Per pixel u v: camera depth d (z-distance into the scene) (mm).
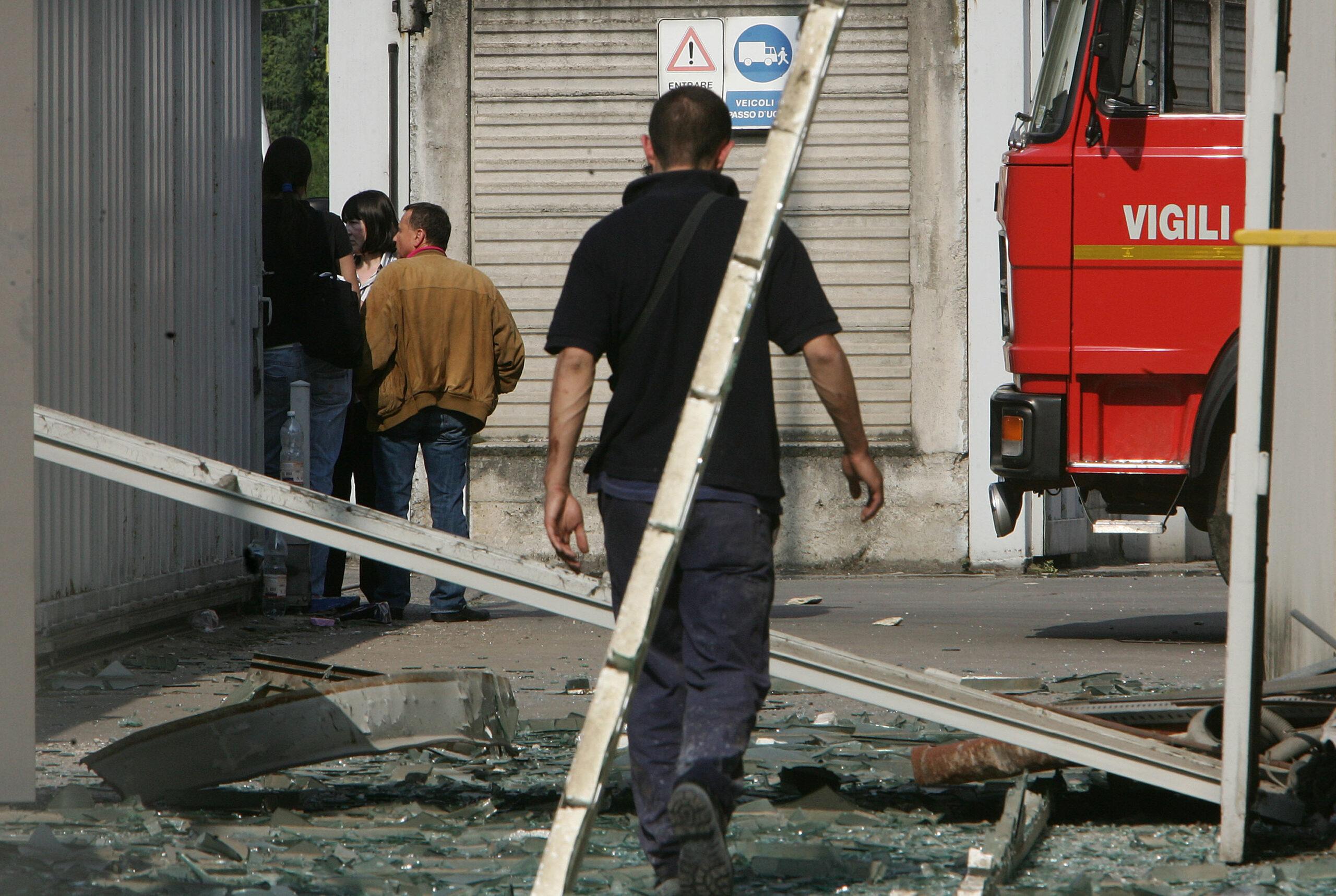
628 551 11062
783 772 14719
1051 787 14555
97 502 23219
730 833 12781
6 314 13320
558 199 40781
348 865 11891
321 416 30062
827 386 10984
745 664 10719
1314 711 14977
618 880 11445
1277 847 12750
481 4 40594
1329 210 16641
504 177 40844
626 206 11453
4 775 13484
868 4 40156
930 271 40156
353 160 41188
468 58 40688
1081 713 15297
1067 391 26141
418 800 14305
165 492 14141
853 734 17391
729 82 40406
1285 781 13500
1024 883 11461
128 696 20297
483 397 29594
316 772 15438
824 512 40094
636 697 11211
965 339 40125
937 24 40000
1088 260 25922
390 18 40969
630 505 11008
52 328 21609
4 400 13391
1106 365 25859
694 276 11055
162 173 25953
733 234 11125
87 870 11414
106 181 23625
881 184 40312
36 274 21031
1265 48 12133
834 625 28750
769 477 10891
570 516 11188
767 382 10953
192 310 27281
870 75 40250
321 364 29828
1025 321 26234
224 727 13797
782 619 29797
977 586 36562
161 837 12586
